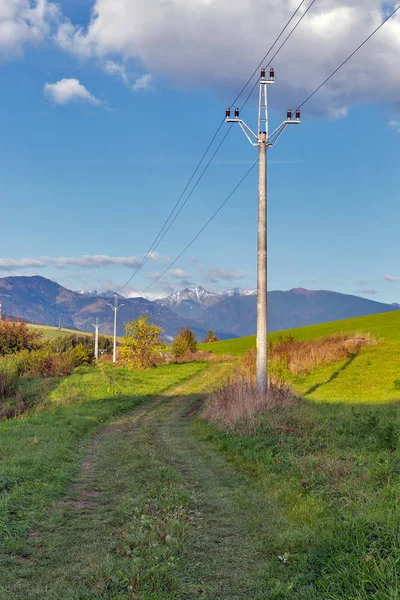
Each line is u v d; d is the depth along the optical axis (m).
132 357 53.72
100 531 8.03
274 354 42.75
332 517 7.42
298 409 18.62
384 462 10.65
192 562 6.62
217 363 60.22
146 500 9.28
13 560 6.80
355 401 24.83
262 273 21.62
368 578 5.13
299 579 5.75
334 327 74.62
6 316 55.22
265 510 8.80
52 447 14.79
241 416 17.61
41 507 9.11
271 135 22.33
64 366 42.97
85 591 5.60
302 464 11.12
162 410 27.39
